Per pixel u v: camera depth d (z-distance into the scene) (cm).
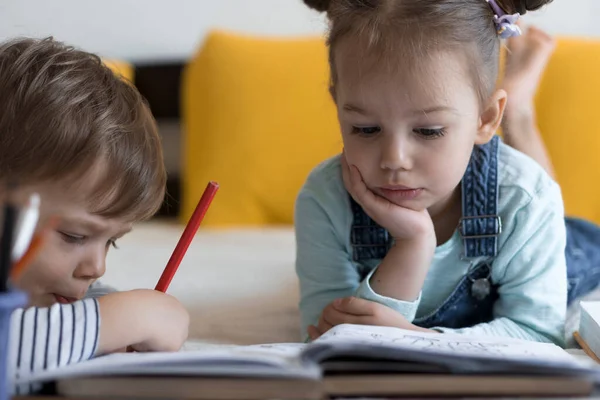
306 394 62
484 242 109
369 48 96
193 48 241
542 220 109
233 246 183
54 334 72
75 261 87
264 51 215
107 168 86
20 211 57
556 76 206
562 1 227
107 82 94
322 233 115
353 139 100
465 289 113
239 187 210
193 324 123
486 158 111
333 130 209
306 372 61
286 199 210
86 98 89
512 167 112
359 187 104
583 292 142
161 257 170
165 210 237
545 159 149
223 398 62
